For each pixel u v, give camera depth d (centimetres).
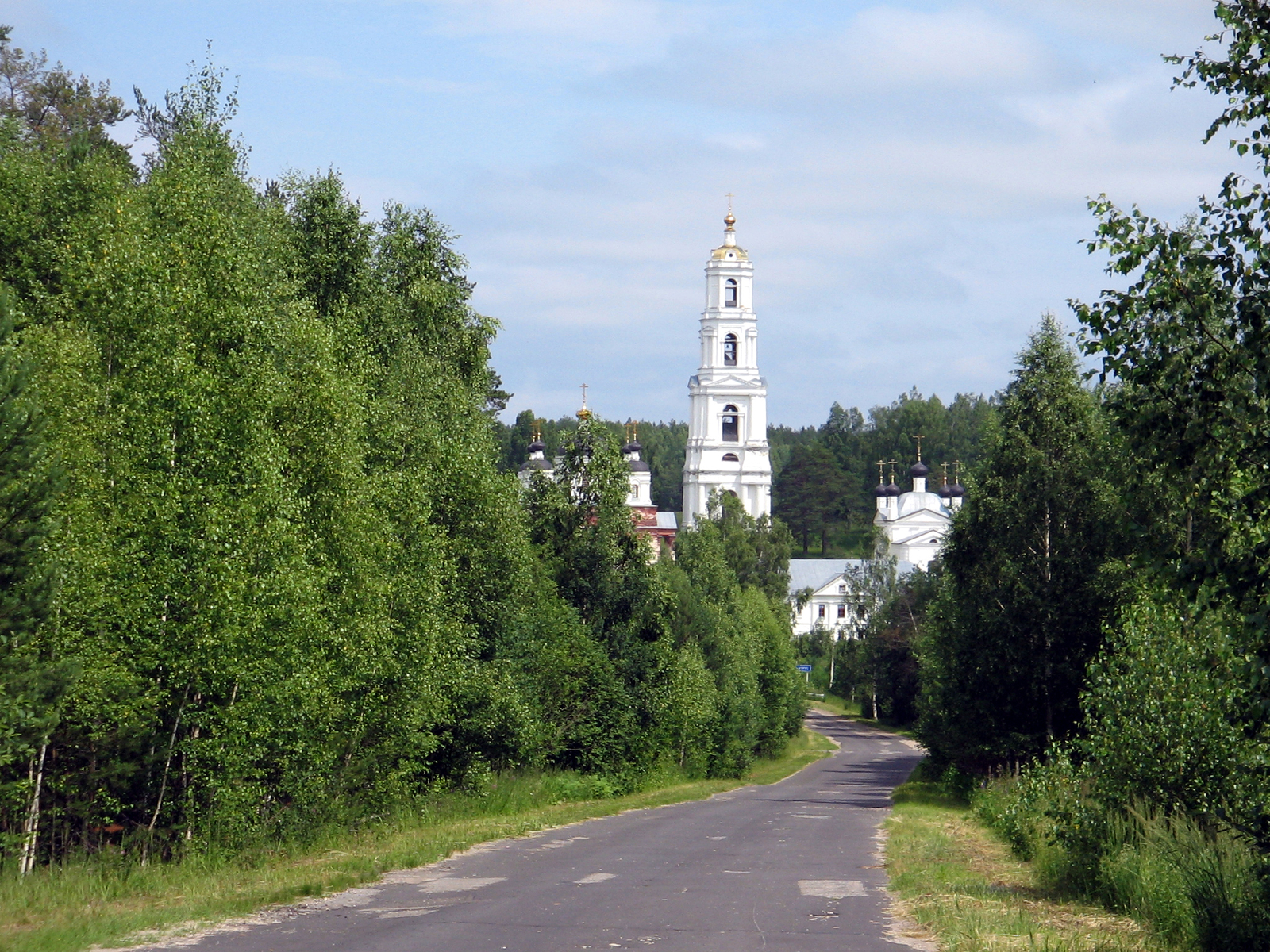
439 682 3381
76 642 2223
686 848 2606
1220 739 1881
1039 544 4681
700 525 9594
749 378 16662
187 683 2336
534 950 1372
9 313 2180
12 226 3469
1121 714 2053
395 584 3192
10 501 2008
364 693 3138
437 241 4569
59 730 2231
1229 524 1284
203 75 3762
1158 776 1975
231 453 2492
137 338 2527
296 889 1828
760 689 9175
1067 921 1633
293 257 3819
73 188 3594
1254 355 1238
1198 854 1692
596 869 2178
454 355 4497
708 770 7081
